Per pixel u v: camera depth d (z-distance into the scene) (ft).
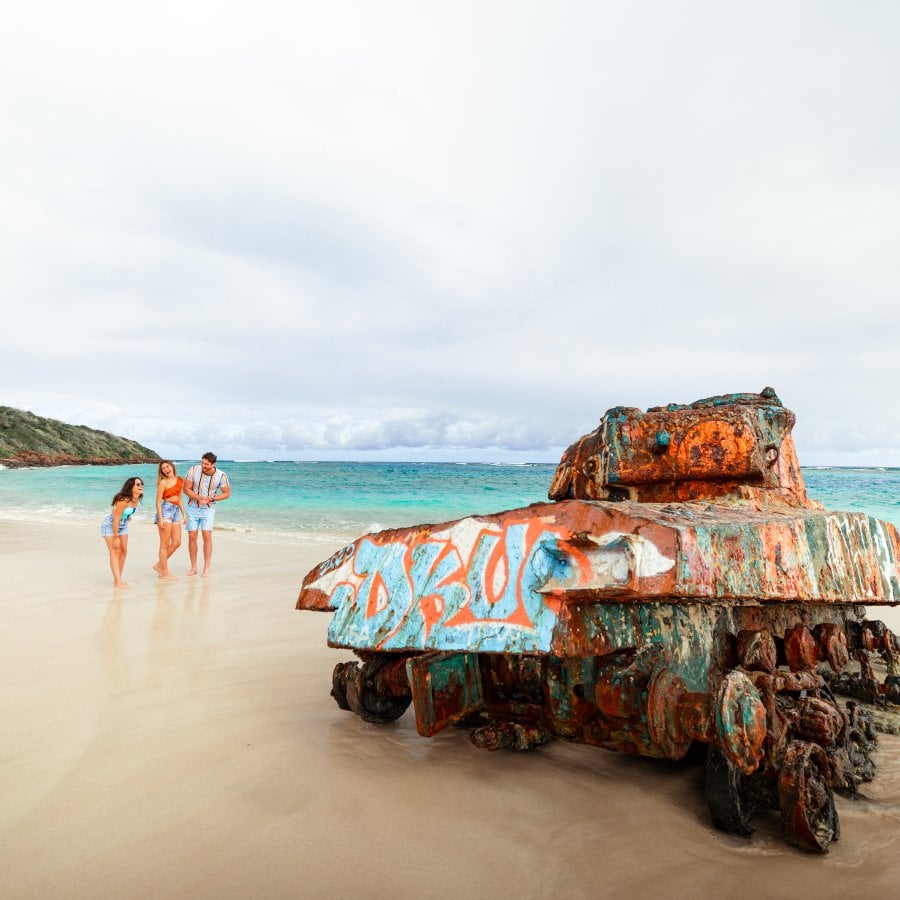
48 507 75.92
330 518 62.75
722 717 7.30
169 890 6.79
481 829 8.00
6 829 7.97
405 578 9.86
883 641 13.98
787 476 12.47
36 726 11.34
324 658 15.93
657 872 7.18
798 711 8.26
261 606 22.25
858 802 9.00
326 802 8.61
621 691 8.48
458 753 10.20
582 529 8.28
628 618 8.51
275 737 10.85
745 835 7.89
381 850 7.54
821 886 6.95
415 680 9.07
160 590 25.32
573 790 9.00
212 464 29.32
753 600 8.91
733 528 8.18
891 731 12.06
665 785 9.18
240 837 7.77
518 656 10.01
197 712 12.10
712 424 11.25
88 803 8.59
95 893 6.73
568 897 6.76
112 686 13.64
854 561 10.69
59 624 19.44
